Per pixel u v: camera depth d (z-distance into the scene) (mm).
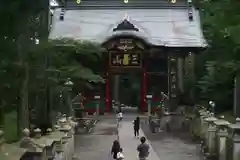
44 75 26719
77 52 36375
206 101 40688
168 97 47344
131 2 59469
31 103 26734
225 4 23844
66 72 32844
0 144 11156
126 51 51219
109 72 52062
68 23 57094
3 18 19672
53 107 31172
